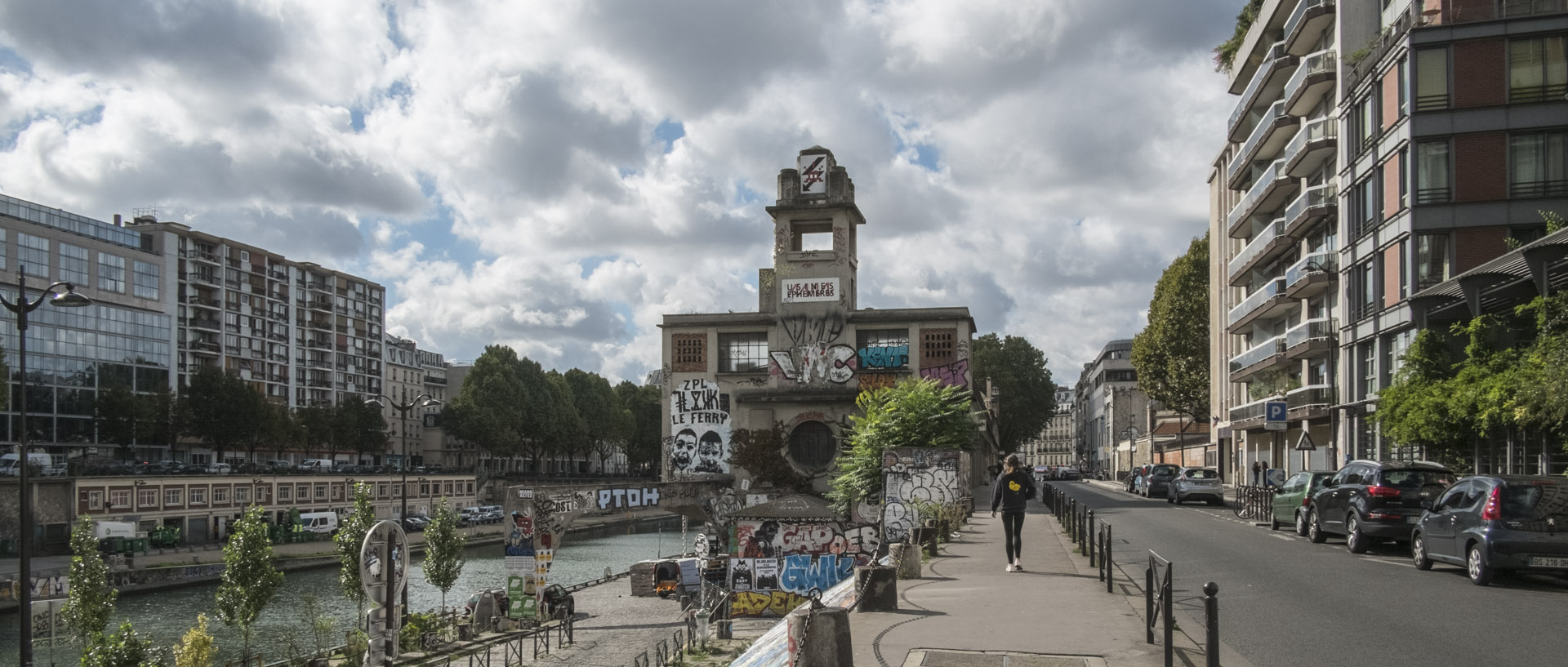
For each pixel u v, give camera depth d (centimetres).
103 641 2509
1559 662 1004
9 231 8081
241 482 7556
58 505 6172
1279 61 4856
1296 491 2631
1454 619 1262
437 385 16000
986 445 9056
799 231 6309
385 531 2438
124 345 9269
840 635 915
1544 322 2431
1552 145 3139
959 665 972
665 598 4128
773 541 3359
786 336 5912
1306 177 4738
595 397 13838
